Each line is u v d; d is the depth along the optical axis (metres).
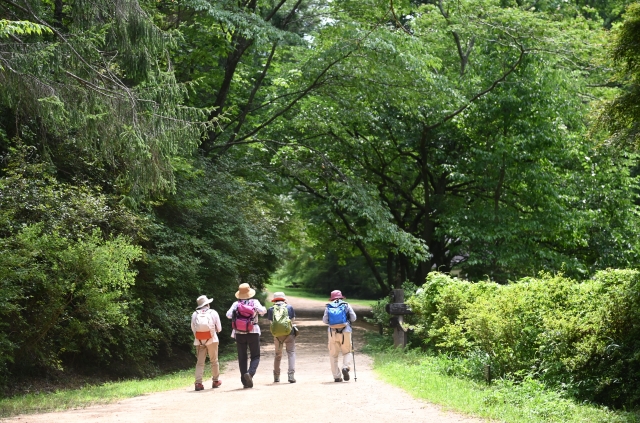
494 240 23.34
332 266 60.06
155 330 15.77
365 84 23.02
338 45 21.95
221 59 27.19
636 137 11.56
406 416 8.07
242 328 12.12
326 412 8.55
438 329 14.38
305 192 29.86
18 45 11.61
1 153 14.74
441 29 23.98
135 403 10.10
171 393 11.68
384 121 25.31
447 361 12.43
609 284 10.80
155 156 13.29
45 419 8.35
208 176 21.30
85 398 10.75
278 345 12.93
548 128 23.00
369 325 31.69
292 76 23.61
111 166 15.48
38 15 13.02
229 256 20.02
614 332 9.95
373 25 22.16
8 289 11.00
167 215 18.88
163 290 17.55
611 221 24.69
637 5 10.66
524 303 11.40
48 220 12.77
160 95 13.45
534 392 9.02
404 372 12.62
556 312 10.68
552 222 23.11
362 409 8.73
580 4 30.77
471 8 22.86
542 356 10.70
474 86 24.12
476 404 8.68
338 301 12.66
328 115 24.98
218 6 19.78
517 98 22.88
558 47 22.64
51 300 12.30
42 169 13.39
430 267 27.27
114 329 14.93
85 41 12.27
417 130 25.02
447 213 24.64
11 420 8.30
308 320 34.16
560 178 24.17
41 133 14.20
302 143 26.06
